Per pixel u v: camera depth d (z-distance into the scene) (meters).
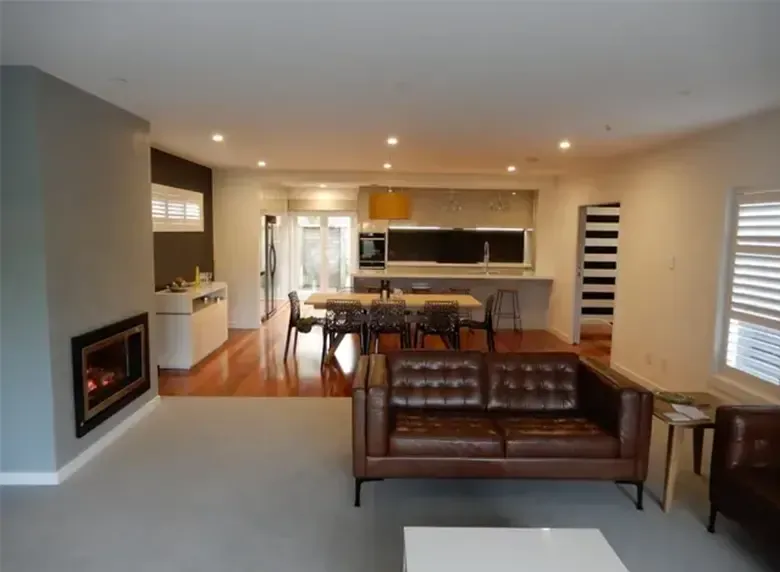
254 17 2.38
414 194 10.30
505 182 8.78
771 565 2.67
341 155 6.64
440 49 2.77
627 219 6.35
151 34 2.60
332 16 2.35
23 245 3.35
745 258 4.39
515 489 3.53
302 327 6.77
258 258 8.70
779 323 4.00
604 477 3.27
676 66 2.99
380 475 3.27
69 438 3.65
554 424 3.50
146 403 4.85
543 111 4.12
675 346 5.31
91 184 3.89
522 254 10.68
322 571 2.65
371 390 3.23
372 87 3.51
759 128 4.15
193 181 7.68
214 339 7.13
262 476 3.66
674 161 5.36
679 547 2.89
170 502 3.29
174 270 7.02
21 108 3.25
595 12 2.28
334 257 11.86
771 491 2.61
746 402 4.29
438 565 2.06
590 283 9.86
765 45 2.65
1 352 3.41
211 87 3.57
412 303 6.68
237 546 2.85
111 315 4.21
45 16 2.36
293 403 5.17
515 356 3.99
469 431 3.32
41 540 2.88
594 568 2.06
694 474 3.77
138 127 4.58
